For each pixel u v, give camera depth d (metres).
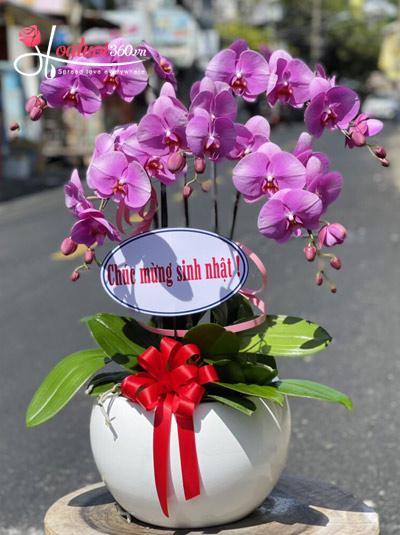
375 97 44.25
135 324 1.96
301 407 4.50
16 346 5.61
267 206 1.75
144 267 1.83
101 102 1.90
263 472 1.83
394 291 6.58
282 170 1.79
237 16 62.09
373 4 68.25
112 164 1.79
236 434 1.78
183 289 1.83
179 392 1.77
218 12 59.00
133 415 1.80
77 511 1.98
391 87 71.88
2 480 3.79
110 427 1.83
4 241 10.00
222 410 1.78
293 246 8.45
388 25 68.38
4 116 18.27
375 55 67.56
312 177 1.80
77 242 1.79
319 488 2.08
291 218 1.75
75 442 4.18
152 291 1.83
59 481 3.77
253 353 1.92
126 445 1.80
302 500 2.01
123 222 2.01
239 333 1.96
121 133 1.88
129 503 1.85
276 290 6.78
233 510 1.84
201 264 1.83
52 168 19.95
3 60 18.41
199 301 1.83
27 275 7.90
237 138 1.87
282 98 1.90
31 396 4.73
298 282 7.02
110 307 6.55
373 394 4.54
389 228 9.62
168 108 1.76
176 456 1.77
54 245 9.52
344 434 4.12
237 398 1.83
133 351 1.91
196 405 1.77
